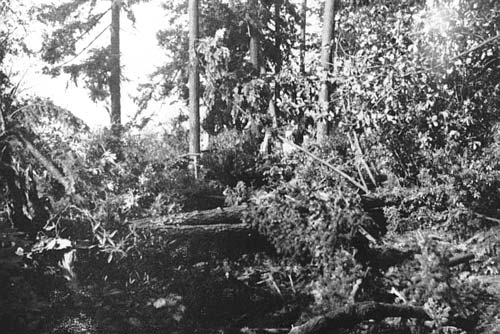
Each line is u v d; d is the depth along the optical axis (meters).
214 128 19.05
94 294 6.53
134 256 7.16
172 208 8.41
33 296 6.00
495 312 6.52
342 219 7.43
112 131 10.51
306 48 17.44
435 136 11.31
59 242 6.63
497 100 11.33
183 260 7.67
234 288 7.39
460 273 7.69
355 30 12.94
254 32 20.06
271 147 13.75
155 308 6.59
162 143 13.98
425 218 9.73
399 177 11.40
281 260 8.05
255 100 14.64
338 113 12.72
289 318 6.90
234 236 8.09
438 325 5.95
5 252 5.97
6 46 7.95
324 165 11.82
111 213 7.33
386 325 6.57
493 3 11.12
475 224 9.28
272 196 8.09
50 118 7.59
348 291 6.67
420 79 10.84
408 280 6.84
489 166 9.59
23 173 7.00
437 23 10.80
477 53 11.04
